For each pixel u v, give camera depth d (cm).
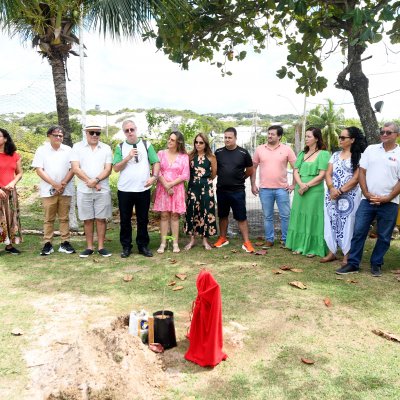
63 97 795
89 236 595
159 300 423
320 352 321
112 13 628
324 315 387
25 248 638
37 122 2039
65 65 800
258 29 718
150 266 538
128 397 257
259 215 929
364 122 713
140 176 565
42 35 767
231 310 398
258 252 596
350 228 523
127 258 575
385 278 489
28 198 1145
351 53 699
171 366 305
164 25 640
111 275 503
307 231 581
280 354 318
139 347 305
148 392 268
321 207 574
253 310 398
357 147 518
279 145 617
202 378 288
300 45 583
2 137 579
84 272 514
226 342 337
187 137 937
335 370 296
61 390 252
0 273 511
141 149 571
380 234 494
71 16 757
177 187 594
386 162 476
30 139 1928
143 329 335
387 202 484
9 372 292
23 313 391
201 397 266
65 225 605
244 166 615
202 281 309
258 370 297
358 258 509
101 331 318
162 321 329
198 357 307
